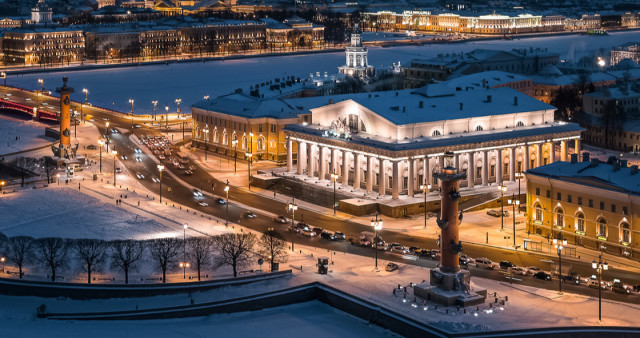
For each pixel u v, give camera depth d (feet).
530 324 640.99
